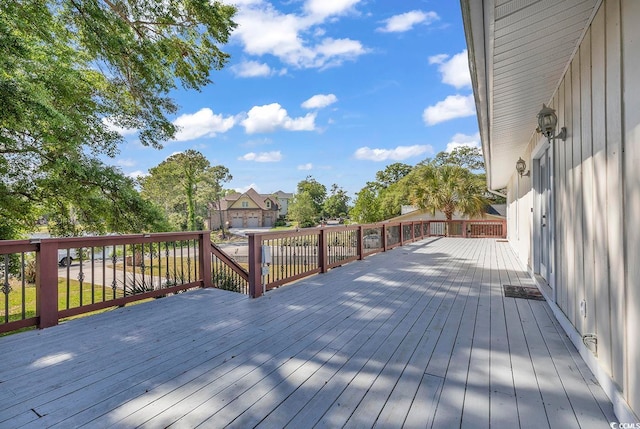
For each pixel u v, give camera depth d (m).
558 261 3.31
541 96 3.70
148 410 1.74
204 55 8.38
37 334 2.87
